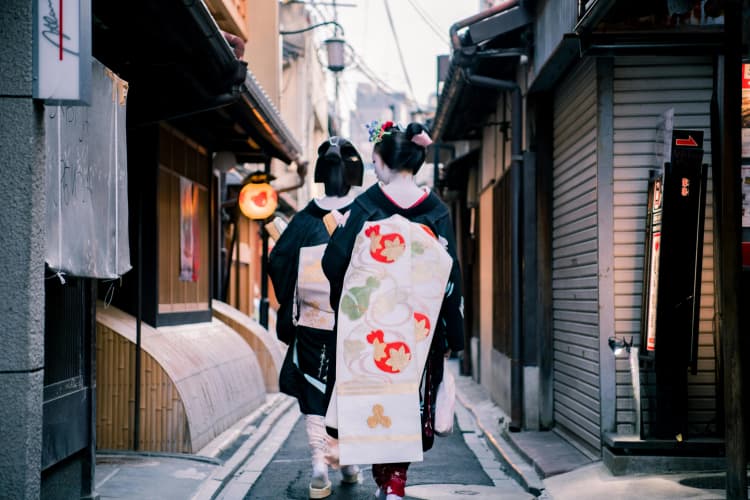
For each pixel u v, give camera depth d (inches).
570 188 351.9
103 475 274.7
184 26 241.1
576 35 250.5
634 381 288.0
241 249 821.2
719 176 266.4
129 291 371.2
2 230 164.6
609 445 282.5
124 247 225.8
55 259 179.8
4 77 164.2
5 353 164.6
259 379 479.8
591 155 312.8
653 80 297.1
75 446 215.6
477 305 683.4
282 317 275.4
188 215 438.0
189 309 436.5
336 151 272.2
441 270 197.2
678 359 272.2
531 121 395.9
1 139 164.6
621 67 298.2
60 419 205.3
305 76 1114.1
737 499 206.7
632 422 296.7
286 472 309.6
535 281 389.1
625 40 250.8
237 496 263.0
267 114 400.5
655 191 284.8
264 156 534.0
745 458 206.8
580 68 331.6
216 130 458.3
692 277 269.3
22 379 164.9
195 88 300.2
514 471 311.4
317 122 1353.3
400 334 193.8
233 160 513.7
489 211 597.9
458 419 476.7
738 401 206.8
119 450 316.8
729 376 209.5
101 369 321.7
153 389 321.7
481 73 462.0
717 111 263.6
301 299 267.7
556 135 383.6
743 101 267.6
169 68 280.5
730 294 208.2
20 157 164.6
